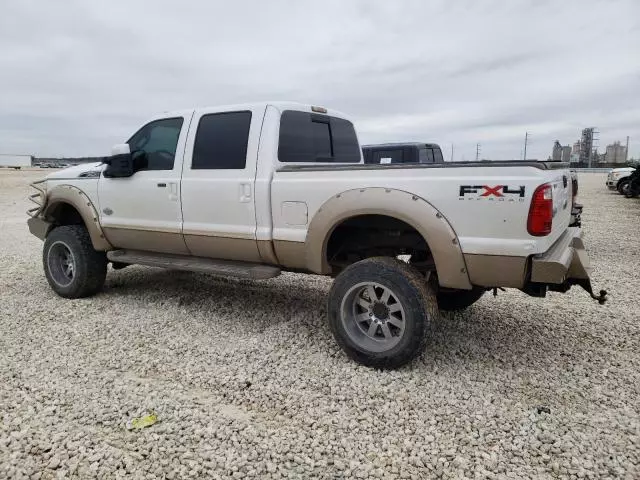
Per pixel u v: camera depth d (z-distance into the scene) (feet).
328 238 13.57
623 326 16.07
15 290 20.24
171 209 16.40
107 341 14.57
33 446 9.30
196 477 8.50
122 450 9.21
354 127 19.61
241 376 12.25
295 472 8.63
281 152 14.92
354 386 11.72
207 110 15.87
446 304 16.74
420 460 8.96
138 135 17.71
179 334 15.17
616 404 10.95
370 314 12.90
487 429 9.94
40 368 12.67
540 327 15.99
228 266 15.79
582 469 8.70
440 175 11.93
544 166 11.05
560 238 13.37
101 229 18.26
